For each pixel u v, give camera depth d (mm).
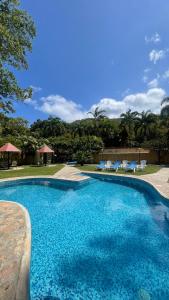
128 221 6359
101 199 9062
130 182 12195
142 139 34188
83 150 25891
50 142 28578
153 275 3666
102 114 40156
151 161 24547
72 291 3242
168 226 5969
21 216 5316
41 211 7391
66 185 11680
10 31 5500
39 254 4367
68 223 6223
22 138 24594
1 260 3229
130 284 3404
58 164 25062
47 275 3635
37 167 20328
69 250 4539
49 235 5355
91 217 6738
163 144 23844
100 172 14711
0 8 5203
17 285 2658
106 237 5238
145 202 8516
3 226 4633
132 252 4465
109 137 35688
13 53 5551
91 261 4109
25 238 4020
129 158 24891
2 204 6484
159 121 32625
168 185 9539
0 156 21344
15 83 5891
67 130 44906
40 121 48250
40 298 3092
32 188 11266
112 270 3805
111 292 3219
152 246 4750
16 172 15477
